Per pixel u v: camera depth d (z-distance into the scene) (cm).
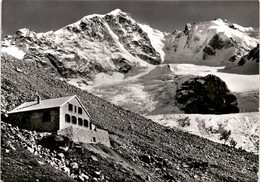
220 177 10444
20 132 7275
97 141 8450
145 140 11881
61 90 13600
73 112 8269
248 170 12212
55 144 7288
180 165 10275
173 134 14000
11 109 8869
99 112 13300
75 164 6938
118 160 8162
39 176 6044
